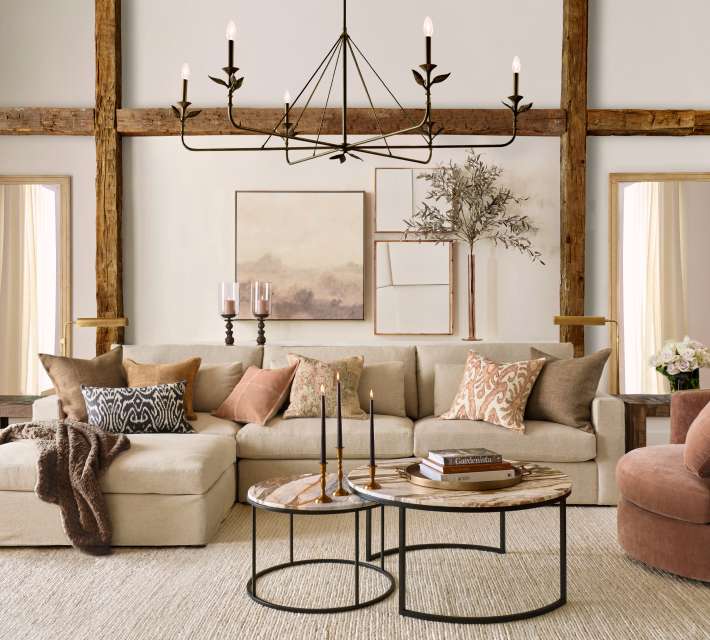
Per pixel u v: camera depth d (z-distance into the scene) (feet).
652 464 9.98
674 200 19.06
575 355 18.47
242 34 19.12
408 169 19.04
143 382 14.01
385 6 19.07
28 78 19.24
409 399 14.92
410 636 7.91
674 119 18.54
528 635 7.93
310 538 11.30
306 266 19.20
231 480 12.82
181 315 19.38
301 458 13.30
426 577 9.63
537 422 13.50
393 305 19.17
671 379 14.89
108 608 8.65
